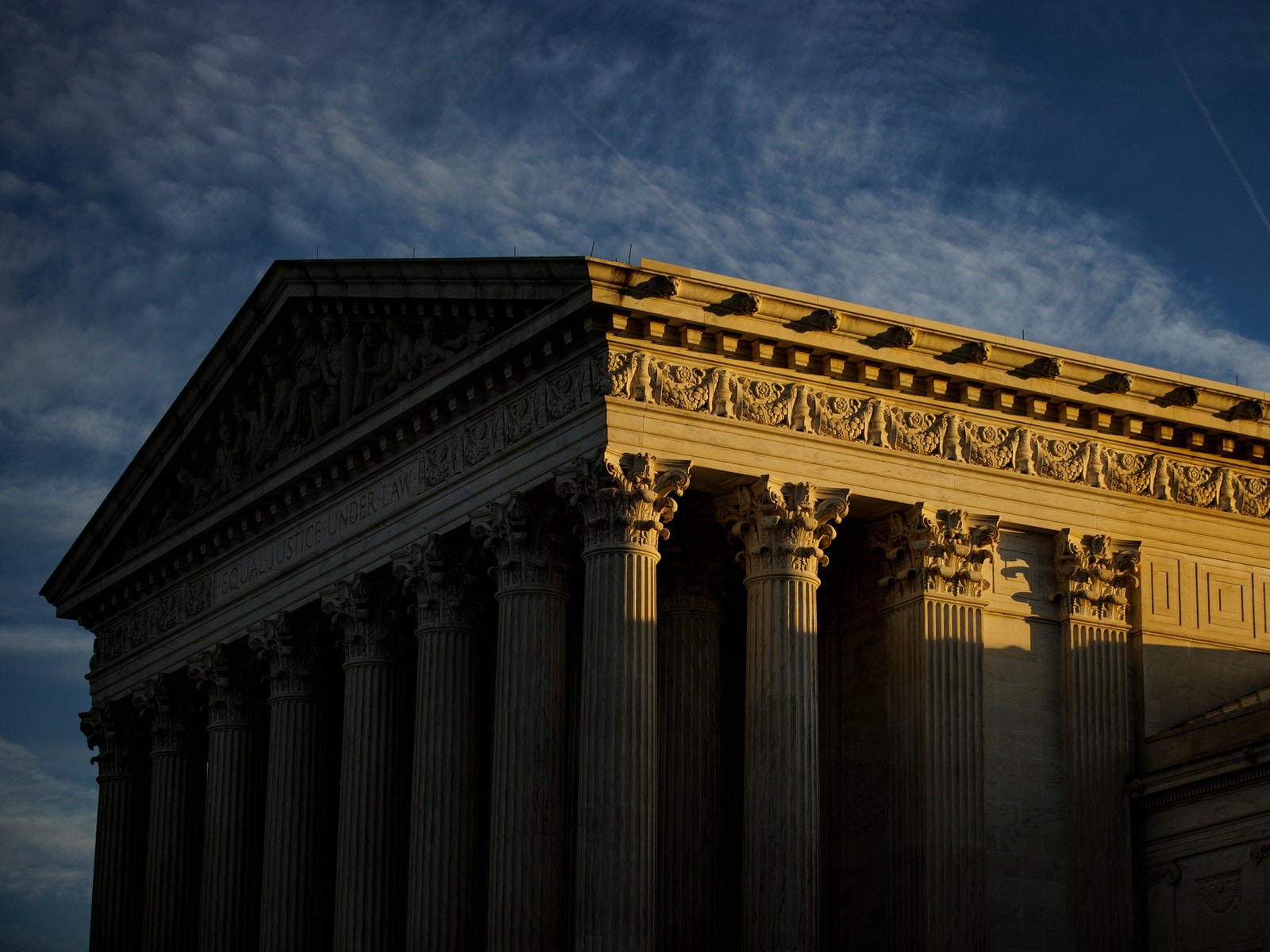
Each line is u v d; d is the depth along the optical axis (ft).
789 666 215.51
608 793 206.49
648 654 210.59
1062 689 234.79
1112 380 237.66
